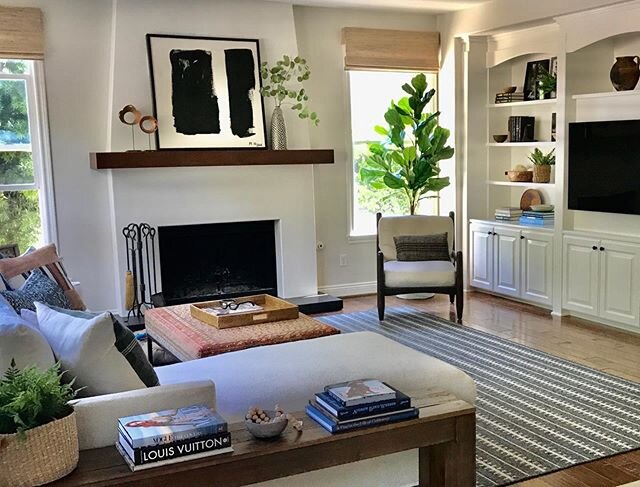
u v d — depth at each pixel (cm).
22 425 173
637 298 503
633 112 512
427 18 682
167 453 188
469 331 529
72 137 555
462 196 686
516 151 692
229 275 617
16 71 537
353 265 682
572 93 559
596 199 539
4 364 202
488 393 392
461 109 675
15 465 173
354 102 669
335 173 663
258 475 198
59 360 220
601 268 530
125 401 208
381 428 214
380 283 567
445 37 679
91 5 551
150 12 563
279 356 305
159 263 581
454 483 231
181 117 573
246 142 596
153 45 563
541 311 591
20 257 408
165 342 404
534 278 600
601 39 528
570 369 433
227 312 411
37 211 554
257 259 626
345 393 217
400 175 646
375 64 658
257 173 608
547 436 333
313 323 403
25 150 546
